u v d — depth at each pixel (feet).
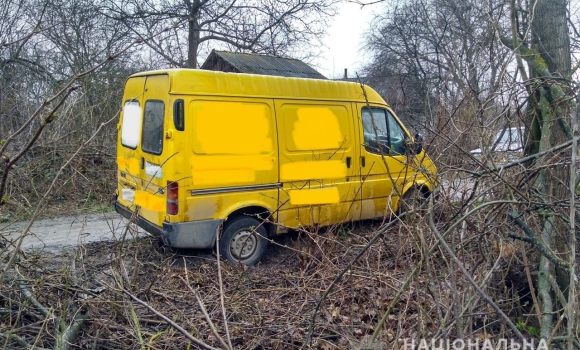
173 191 17.57
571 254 7.91
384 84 62.13
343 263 17.26
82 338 11.87
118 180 22.11
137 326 11.44
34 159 27.96
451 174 13.69
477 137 13.73
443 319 9.47
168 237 17.66
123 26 48.57
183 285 16.14
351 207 21.20
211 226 18.34
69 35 43.57
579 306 9.39
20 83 37.52
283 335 12.60
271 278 17.34
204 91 18.15
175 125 17.56
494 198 12.39
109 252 19.53
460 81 13.51
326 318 13.66
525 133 13.79
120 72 42.68
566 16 13.78
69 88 9.88
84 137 31.32
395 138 23.75
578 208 10.93
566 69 13.24
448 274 11.50
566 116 12.74
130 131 20.67
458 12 18.34
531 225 12.34
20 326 12.06
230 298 14.48
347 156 21.77
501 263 12.29
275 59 58.75
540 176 12.45
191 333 12.31
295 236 22.48
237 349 11.83
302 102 20.58
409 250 15.25
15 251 11.09
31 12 41.32
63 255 18.07
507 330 11.09
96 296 13.21
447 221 11.84
